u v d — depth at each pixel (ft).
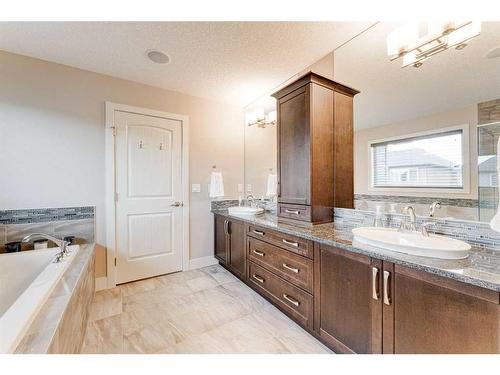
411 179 5.42
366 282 4.27
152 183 9.18
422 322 3.51
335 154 6.89
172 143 9.62
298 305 5.86
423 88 5.20
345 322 4.67
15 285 5.81
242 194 11.59
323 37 6.24
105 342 5.35
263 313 6.63
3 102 6.76
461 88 4.64
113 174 8.33
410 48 5.24
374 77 6.02
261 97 10.42
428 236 4.66
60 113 7.50
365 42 6.10
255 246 7.67
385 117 5.87
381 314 4.03
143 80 8.69
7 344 2.77
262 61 7.39
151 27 5.74
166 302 7.25
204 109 10.47
